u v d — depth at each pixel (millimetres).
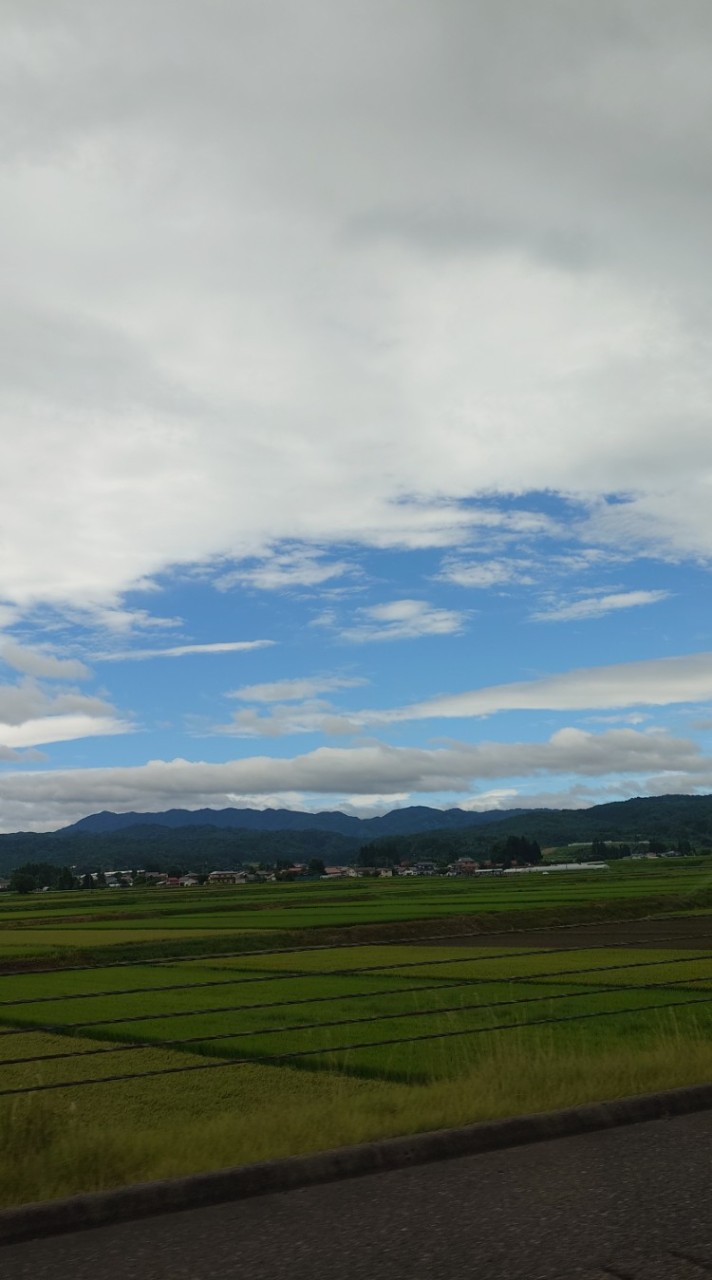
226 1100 13078
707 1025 16984
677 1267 4570
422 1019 20250
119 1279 4492
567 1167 6000
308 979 31719
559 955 35625
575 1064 8602
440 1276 4492
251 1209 5391
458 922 56250
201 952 45781
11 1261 4727
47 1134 6953
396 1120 6961
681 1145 6422
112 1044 19250
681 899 67875
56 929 66688
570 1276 4480
